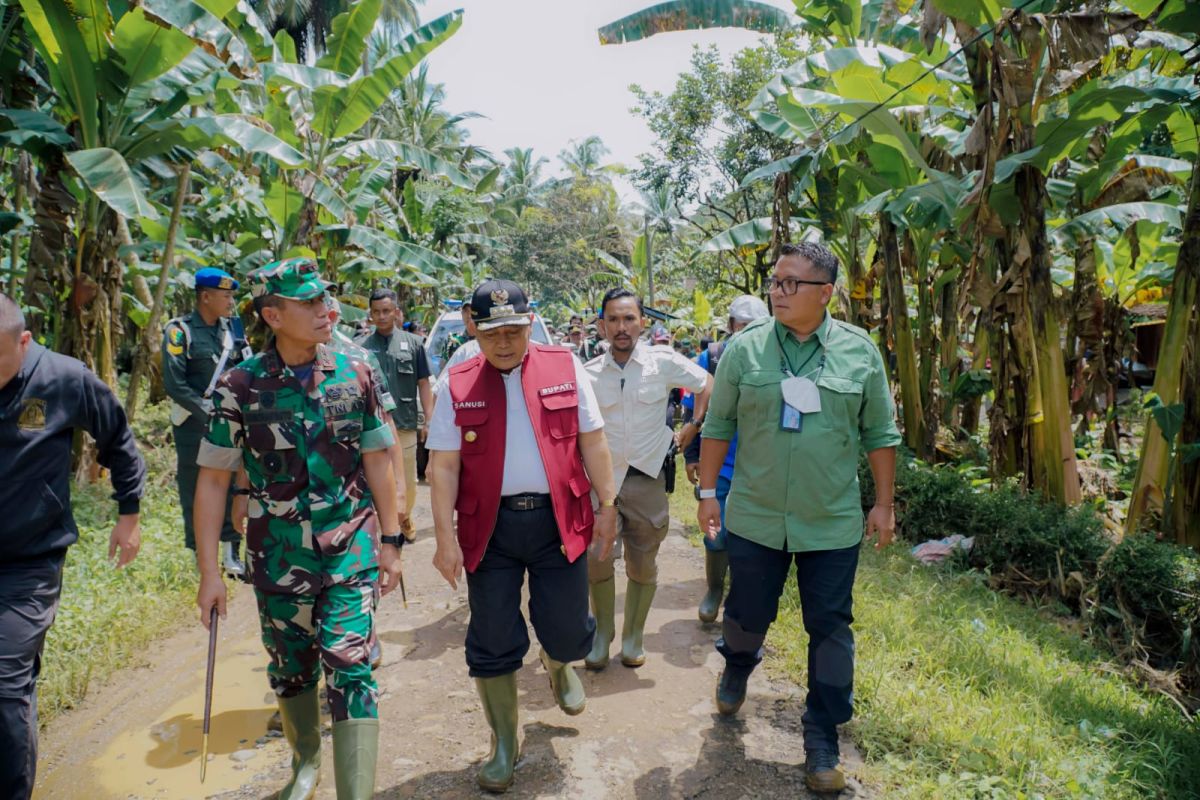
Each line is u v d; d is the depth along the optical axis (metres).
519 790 2.97
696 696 3.74
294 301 2.49
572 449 2.96
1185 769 3.08
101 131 7.08
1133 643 4.68
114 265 7.67
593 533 3.10
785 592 4.88
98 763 3.22
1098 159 7.49
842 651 2.91
